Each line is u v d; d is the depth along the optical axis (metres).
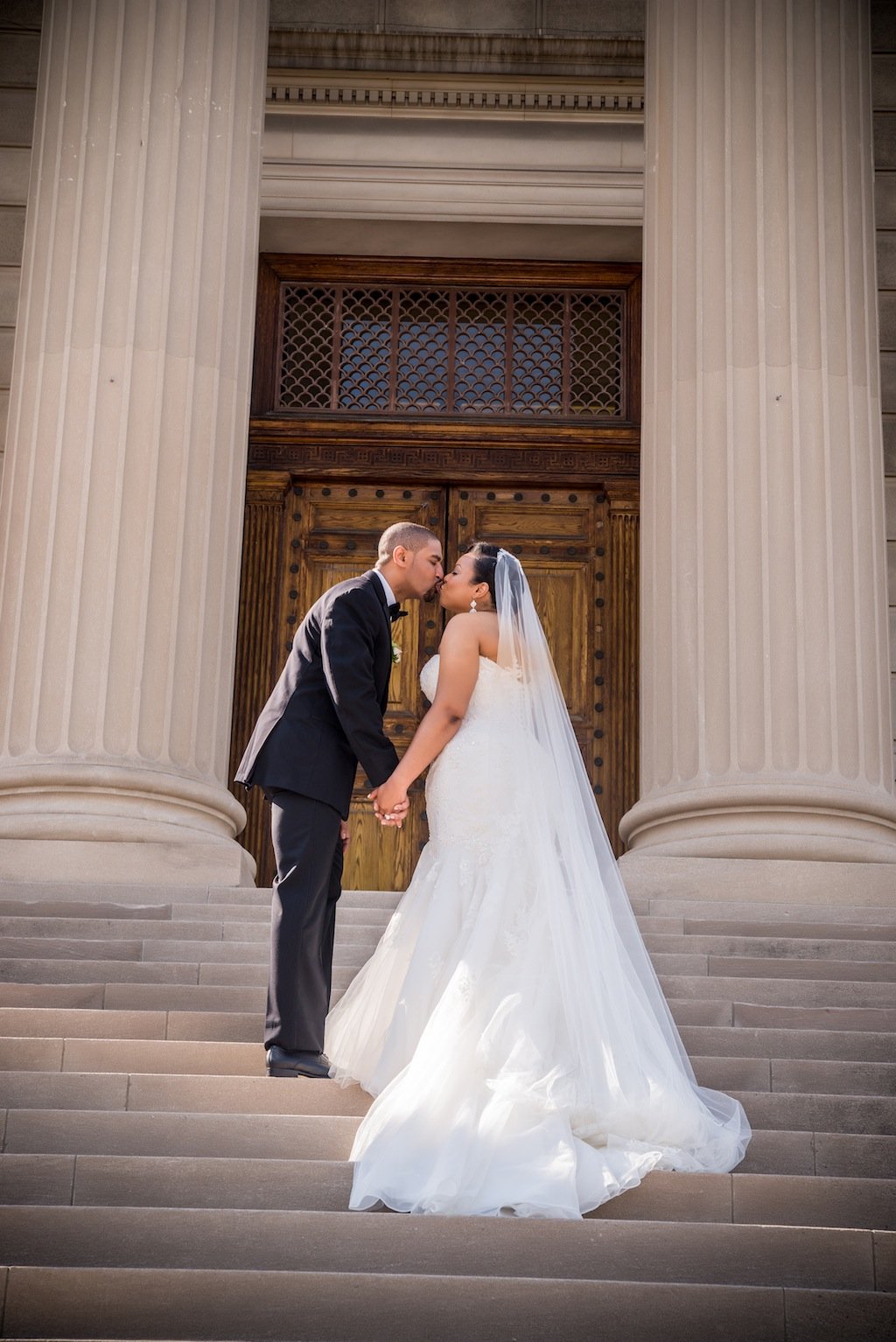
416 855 10.99
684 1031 5.10
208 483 8.17
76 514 7.93
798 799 7.46
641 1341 3.41
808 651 7.77
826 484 8.02
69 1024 5.11
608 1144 4.19
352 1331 3.41
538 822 4.75
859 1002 5.59
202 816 7.75
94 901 6.74
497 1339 3.41
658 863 7.43
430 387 11.91
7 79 11.59
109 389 8.09
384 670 5.04
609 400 11.91
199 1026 5.14
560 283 12.09
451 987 4.38
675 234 8.56
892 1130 4.59
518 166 11.76
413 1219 3.71
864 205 8.66
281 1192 3.96
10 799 7.58
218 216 8.52
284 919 4.69
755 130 8.52
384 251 12.06
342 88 11.79
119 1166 3.95
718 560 7.96
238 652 11.30
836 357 8.25
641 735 8.19
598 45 11.77
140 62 8.59
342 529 11.64
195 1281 3.44
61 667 7.72
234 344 8.50
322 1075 4.65
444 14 11.84
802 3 8.70
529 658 5.08
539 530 11.66
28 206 8.72
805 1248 3.71
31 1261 3.65
